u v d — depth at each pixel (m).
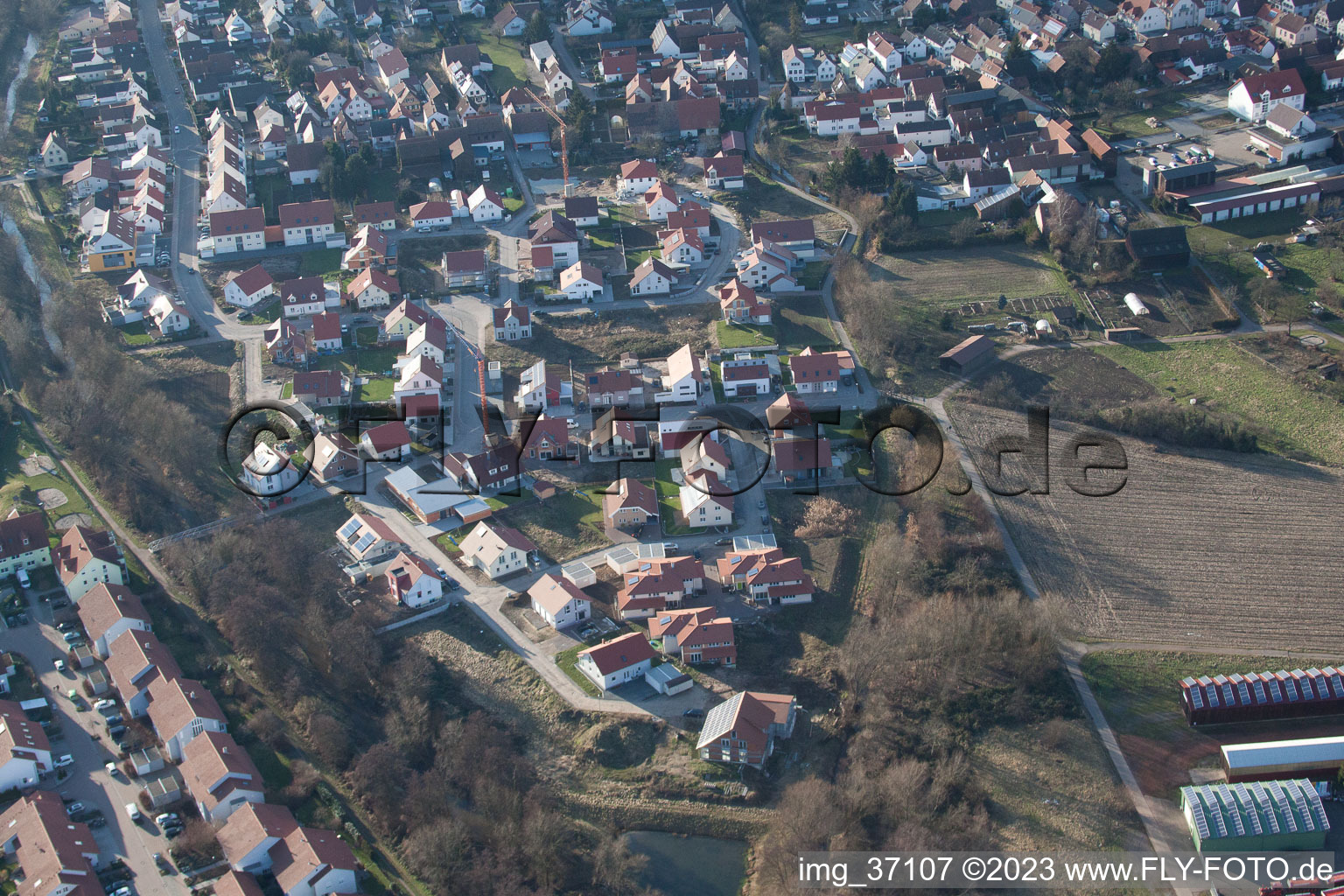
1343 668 173.12
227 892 144.88
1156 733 168.25
